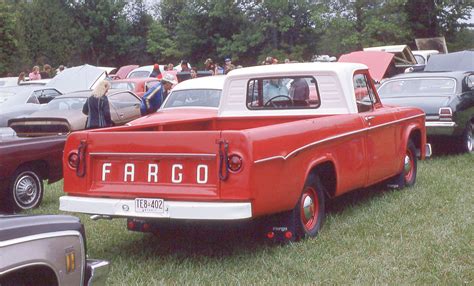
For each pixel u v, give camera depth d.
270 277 5.84
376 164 8.20
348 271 5.93
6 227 3.79
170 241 7.21
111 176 6.34
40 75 28.91
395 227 7.33
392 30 46.75
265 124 8.36
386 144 8.51
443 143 12.93
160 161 6.14
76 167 6.45
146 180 6.19
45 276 3.96
